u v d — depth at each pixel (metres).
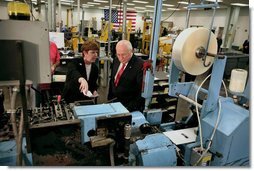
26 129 0.93
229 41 11.02
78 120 1.02
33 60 1.02
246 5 9.55
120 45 2.05
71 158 1.04
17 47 0.93
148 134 1.45
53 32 4.35
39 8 4.77
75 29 6.93
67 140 1.02
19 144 1.00
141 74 2.10
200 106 1.72
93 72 2.35
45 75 1.06
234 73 1.87
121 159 1.13
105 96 4.29
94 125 1.05
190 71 1.66
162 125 2.18
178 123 2.19
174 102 3.44
